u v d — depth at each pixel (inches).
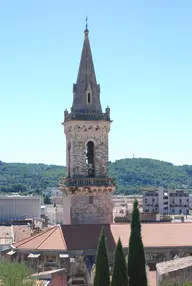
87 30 4411.9
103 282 2778.1
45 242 3769.7
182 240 3848.4
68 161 4335.6
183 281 2741.1
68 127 4293.8
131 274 2815.0
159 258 3789.4
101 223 4180.6
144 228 3978.8
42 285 2930.6
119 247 2758.4
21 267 2989.7
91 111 4266.7
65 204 4313.5
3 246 4813.0
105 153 4274.1
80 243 3757.4
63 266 3654.0
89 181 4190.5
